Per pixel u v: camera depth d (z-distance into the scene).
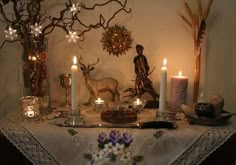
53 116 1.28
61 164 1.11
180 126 1.18
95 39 1.53
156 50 1.55
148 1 1.52
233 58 1.55
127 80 1.56
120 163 1.07
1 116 1.55
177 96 1.40
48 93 1.38
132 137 1.10
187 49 1.55
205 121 1.18
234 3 1.51
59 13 1.50
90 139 1.11
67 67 1.55
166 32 1.54
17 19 1.30
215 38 1.54
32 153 1.10
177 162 1.09
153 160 1.09
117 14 1.52
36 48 1.32
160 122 1.16
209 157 1.13
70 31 1.39
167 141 1.10
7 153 1.14
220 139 1.09
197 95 1.50
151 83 1.48
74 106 1.20
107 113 1.28
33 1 1.31
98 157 1.08
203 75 1.57
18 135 1.11
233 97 1.57
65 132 1.12
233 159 1.12
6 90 1.54
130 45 1.54
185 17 1.52
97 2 1.51
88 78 1.46
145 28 1.53
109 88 1.48
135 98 1.49
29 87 1.34
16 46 1.51
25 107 1.25
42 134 1.11
